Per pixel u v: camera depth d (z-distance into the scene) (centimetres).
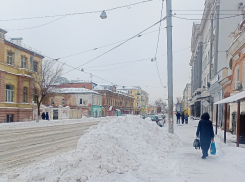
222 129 2023
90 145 627
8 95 3089
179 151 873
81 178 482
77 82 6725
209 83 2983
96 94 5900
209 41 3447
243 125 1151
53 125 2656
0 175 584
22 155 862
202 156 747
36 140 1294
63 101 5719
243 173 573
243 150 763
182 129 2164
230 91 1852
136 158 682
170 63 1255
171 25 1252
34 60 3691
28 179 505
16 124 2578
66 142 1230
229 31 2936
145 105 11962
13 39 3453
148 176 546
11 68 3089
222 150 797
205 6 3647
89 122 3381
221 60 2947
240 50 1479
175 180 526
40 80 3588
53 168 533
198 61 4738
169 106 1255
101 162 541
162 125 2420
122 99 8081
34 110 3584
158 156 748
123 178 507
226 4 2927
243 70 1447
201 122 768
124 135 804
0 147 1040
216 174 566
